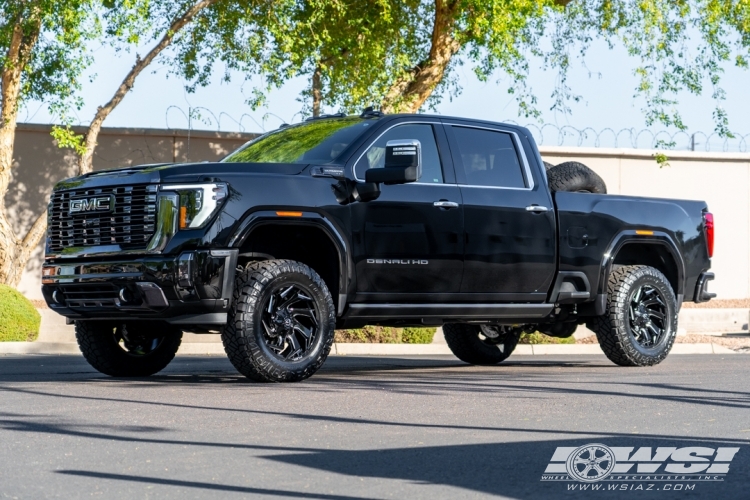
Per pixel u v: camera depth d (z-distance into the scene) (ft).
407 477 12.67
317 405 19.86
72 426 16.88
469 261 27.02
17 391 22.50
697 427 17.02
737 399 21.26
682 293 32.63
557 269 29.22
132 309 23.73
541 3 47.01
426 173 26.81
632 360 31.17
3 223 47.39
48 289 25.41
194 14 48.80
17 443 15.20
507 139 28.94
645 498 11.64
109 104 48.78
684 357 39.01
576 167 30.96
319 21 49.21
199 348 40.32
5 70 45.78
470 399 21.08
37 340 42.45
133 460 13.78
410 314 26.40
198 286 23.03
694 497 11.70
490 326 34.14
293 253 26.14
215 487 12.02
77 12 42.06
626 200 31.17
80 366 32.07
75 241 24.84
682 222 32.53
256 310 23.84
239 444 15.11
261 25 48.62
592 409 19.43
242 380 25.96
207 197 23.26
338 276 25.23
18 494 11.69
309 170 24.93
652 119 56.44
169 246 23.18
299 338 25.26
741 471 13.28
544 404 20.22
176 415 18.26
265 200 23.89
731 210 69.67
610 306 30.71
